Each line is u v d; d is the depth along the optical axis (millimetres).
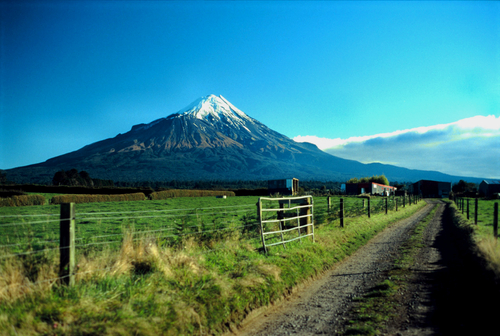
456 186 104625
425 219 25453
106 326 3982
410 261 9969
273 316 6031
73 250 4777
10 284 4293
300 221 13102
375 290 7113
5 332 3557
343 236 13312
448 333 4566
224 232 9516
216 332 5082
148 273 5777
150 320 4410
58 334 3717
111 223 15773
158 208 31047
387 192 92938
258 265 7406
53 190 64562
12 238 5727
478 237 10578
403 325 5070
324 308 6270
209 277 6160
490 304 5328
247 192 80562
